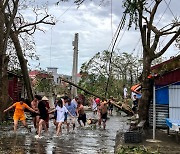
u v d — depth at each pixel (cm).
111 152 1266
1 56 2228
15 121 1809
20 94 3306
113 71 5050
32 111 1756
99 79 4884
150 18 1672
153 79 1656
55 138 1630
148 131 1733
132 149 1212
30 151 1241
